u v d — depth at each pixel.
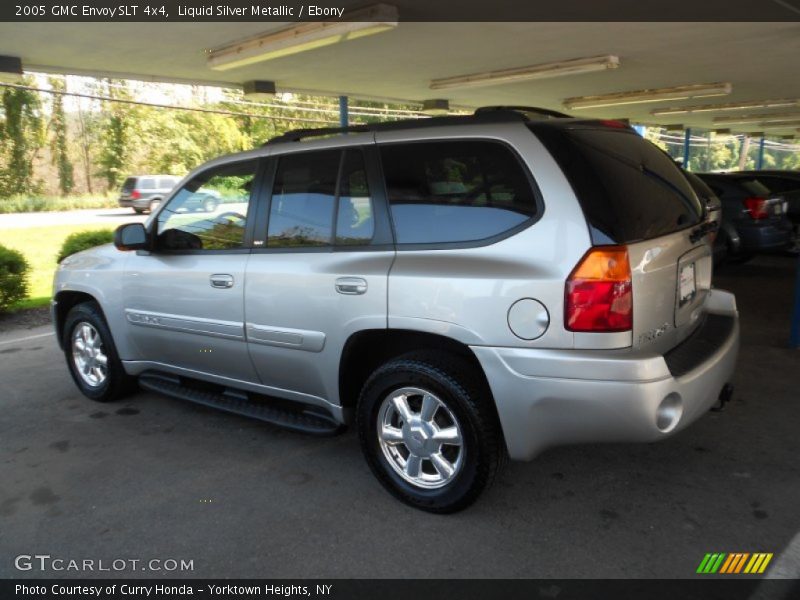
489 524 3.02
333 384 3.38
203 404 4.07
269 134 44.25
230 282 3.70
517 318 2.71
